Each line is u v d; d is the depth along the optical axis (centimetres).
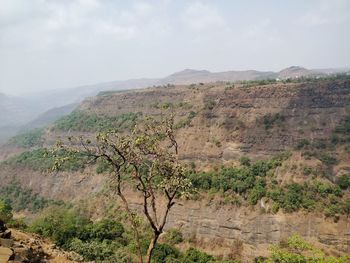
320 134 9444
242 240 7694
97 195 9725
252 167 9044
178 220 8306
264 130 9975
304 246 3272
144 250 5034
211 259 5959
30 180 12112
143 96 14088
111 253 4112
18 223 4219
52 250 2856
